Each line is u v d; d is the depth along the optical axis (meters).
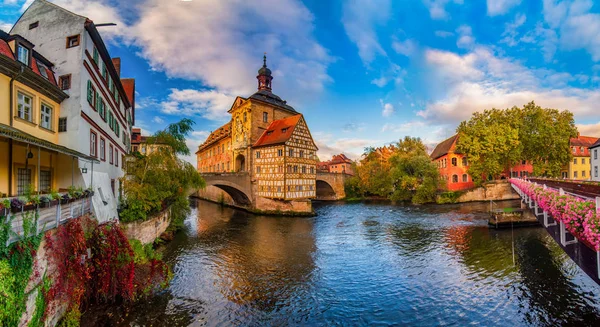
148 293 11.15
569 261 14.95
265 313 10.35
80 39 12.31
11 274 5.62
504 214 23.36
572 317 9.59
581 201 6.75
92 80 13.70
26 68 9.55
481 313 10.18
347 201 49.47
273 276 13.86
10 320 5.49
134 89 28.77
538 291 11.57
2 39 9.96
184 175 21.70
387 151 58.97
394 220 28.91
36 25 12.78
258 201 35.97
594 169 32.75
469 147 42.81
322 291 12.21
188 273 14.03
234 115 42.75
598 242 5.48
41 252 6.90
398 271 14.49
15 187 10.07
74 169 11.87
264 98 40.47
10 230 5.66
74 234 8.55
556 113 43.41
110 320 9.41
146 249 14.18
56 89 11.23
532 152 43.41
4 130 6.73
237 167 41.88
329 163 93.25
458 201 41.62
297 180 34.34
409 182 44.22
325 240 21.11
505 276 13.30
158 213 19.16
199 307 10.62
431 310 10.52
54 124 11.72
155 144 21.23
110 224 11.05
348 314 10.32
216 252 17.81
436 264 15.38
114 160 18.20
